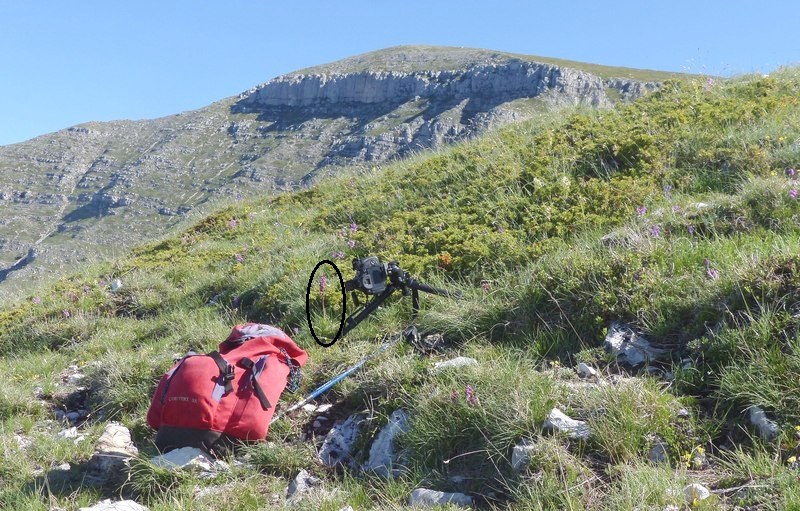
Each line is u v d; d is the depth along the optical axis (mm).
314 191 15445
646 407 5277
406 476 5469
